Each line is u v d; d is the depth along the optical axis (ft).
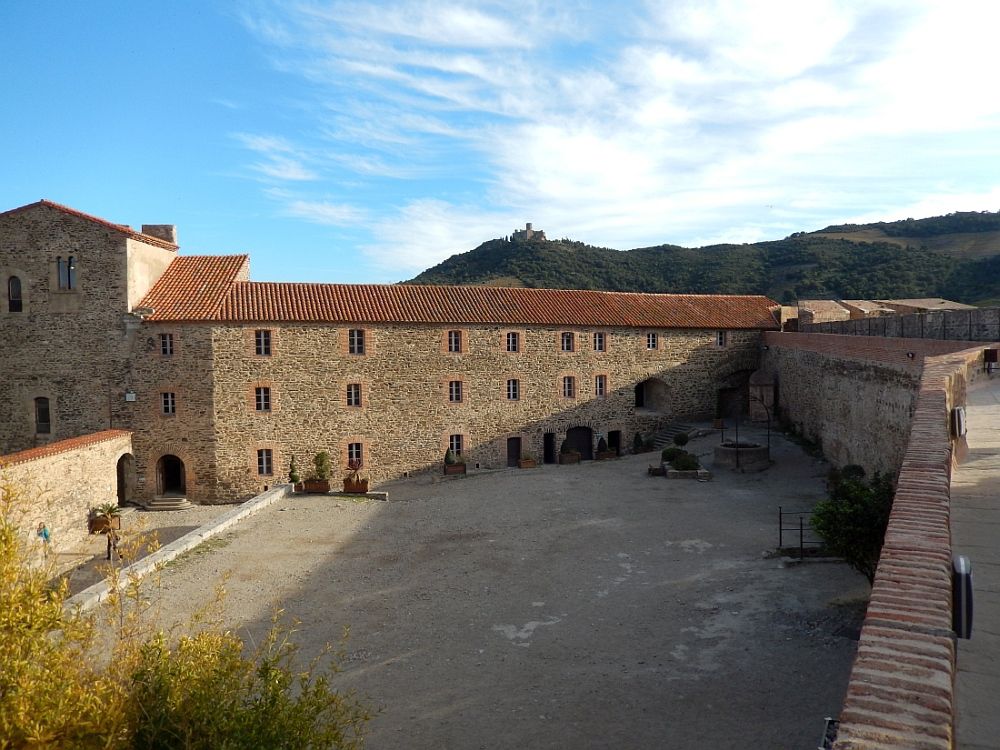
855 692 12.24
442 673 47.29
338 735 26.94
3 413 109.81
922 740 10.86
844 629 49.88
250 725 23.89
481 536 80.64
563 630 53.62
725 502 90.17
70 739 21.16
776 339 136.15
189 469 110.22
